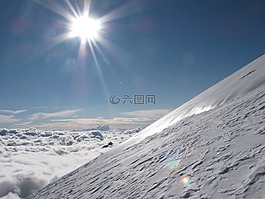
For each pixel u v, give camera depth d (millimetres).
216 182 6836
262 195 5293
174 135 17438
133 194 9727
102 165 22984
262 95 13359
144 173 11867
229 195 5906
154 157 13883
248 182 6004
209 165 8227
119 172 15320
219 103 19703
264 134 8234
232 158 7762
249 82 18297
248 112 11750
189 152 10969
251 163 6789
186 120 22203
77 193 16781
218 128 12047
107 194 12031
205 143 10891
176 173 9320
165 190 8266
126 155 20797
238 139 9031
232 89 20156
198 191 6906
